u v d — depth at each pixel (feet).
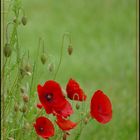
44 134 14.14
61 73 34.37
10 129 15.05
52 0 52.34
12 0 14.66
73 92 14.42
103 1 52.31
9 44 14.32
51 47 40.42
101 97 14.28
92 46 41.68
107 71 36.35
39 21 47.21
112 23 46.98
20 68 14.69
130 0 50.65
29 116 14.62
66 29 45.73
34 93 15.21
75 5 51.85
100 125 26.03
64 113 14.21
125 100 30.30
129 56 38.93
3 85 14.47
